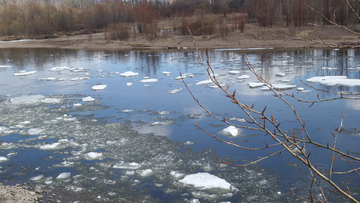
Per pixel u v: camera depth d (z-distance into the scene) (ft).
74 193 15.05
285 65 48.19
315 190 14.48
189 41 89.15
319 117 24.07
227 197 14.23
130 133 22.47
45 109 29.19
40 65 59.47
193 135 21.72
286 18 102.83
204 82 37.45
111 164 17.92
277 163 17.29
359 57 53.01
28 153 19.85
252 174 16.21
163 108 28.25
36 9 149.07
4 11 155.84
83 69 52.54
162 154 18.89
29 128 24.27
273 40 80.33
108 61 62.13
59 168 17.72
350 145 18.94
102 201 14.33
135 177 16.37
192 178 15.70
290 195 14.16
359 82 33.63
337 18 73.97
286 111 25.85
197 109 27.53
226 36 88.58
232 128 21.83
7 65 59.98
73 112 28.04
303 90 32.09
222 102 29.22
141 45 89.56
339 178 15.38
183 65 53.01
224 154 18.69
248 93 31.91
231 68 47.93
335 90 31.60
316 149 18.71
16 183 16.26
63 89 37.76
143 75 45.19
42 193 15.11
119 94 34.12
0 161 18.81
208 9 174.81
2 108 29.94
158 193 14.79
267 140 20.35
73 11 153.79
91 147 20.33
